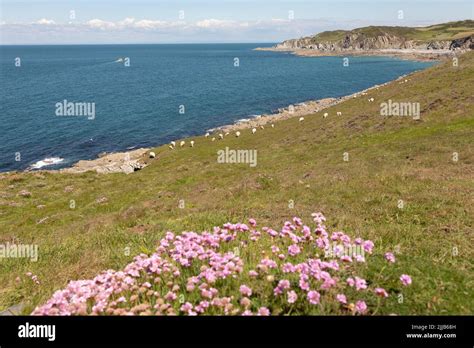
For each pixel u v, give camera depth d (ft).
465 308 19.38
